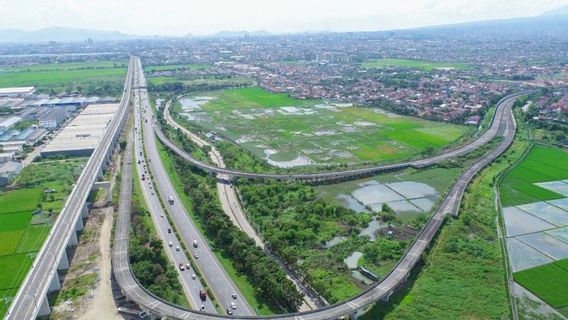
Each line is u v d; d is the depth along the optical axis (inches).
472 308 5753.0
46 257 6314.0
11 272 6432.1
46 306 5570.9
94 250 7234.3
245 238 7121.1
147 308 5452.8
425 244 7199.8
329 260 6973.4
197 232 7849.4
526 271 6648.6
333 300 5841.5
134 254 6628.9
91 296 6008.9
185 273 6550.2
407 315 5615.2
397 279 6141.7
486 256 7047.2
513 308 5753.0
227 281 6363.2
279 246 7032.5
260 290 5964.6
